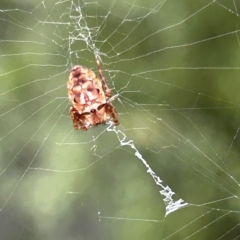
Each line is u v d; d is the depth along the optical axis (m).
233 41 0.22
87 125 0.21
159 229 0.22
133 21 0.22
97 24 0.22
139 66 0.22
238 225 0.22
